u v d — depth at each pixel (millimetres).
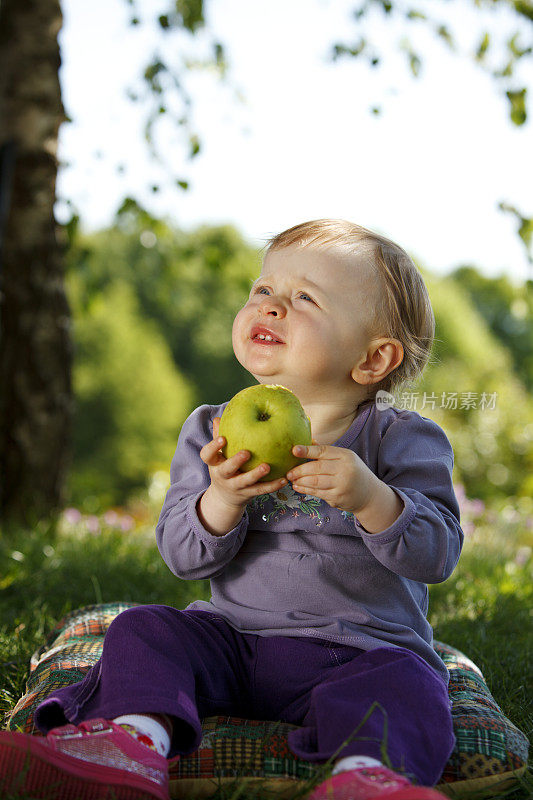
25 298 6906
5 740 1941
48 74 7043
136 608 2449
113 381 37250
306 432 2258
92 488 13492
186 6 7438
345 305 2611
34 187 6930
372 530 2395
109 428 37094
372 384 2713
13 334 6887
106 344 37500
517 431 15469
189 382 41406
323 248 2684
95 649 3057
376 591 2553
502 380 19297
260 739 2312
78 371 37062
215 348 41750
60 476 7043
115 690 2172
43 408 6918
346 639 2438
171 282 9414
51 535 6207
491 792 2244
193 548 2512
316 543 2557
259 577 2576
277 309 2594
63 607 4293
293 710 2426
